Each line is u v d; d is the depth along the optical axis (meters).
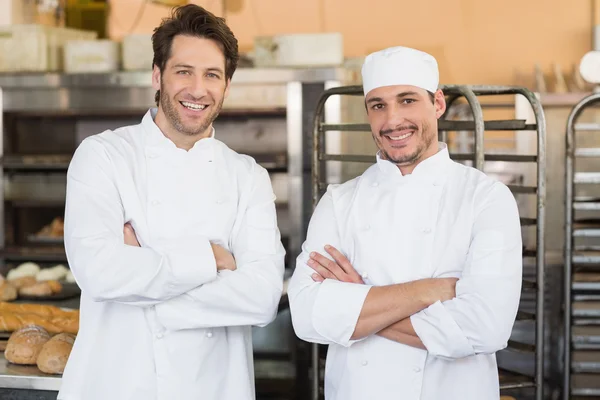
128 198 2.15
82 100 5.05
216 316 2.11
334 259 2.18
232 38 2.18
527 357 4.50
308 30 6.03
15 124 5.36
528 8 5.81
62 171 5.17
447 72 5.93
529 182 4.80
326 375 2.23
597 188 4.84
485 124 3.28
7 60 5.10
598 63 4.34
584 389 3.95
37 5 5.55
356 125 3.26
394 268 2.12
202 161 2.22
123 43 5.04
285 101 4.88
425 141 2.14
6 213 5.20
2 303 3.16
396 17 5.95
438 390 2.06
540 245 3.21
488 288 1.99
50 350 2.47
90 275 2.04
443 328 1.98
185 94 2.12
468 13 5.88
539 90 5.36
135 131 2.25
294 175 4.90
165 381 2.09
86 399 2.11
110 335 2.12
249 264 2.19
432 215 2.13
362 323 2.03
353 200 2.23
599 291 4.27
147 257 2.04
